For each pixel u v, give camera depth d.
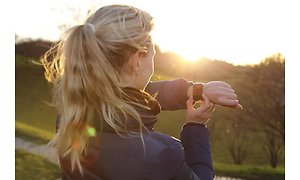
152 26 0.90
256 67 23.72
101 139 0.85
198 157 0.94
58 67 0.92
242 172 19.50
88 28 0.86
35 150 15.51
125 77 0.88
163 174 0.82
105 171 0.84
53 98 0.92
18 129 18.64
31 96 28.02
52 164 14.00
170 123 25.52
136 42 0.85
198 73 21.08
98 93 0.82
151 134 0.87
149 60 0.91
